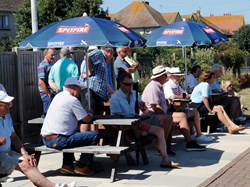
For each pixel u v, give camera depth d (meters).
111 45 8.56
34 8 16.28
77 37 8.65
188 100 11.39
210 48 31.73
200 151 10.84
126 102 9.50
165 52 29.84
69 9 27.97
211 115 13.01
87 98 10.75
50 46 8.77
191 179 8.43
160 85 10.48
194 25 13.73
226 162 9.74
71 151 8.29
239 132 13.45
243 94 26.52
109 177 8.62
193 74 14.80
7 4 49.84
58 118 8.39
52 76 11.02
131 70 12.70
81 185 8.11
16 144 7.62
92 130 9.41
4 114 7.12
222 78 28.47
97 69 11.12
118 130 8.88
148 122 10.14
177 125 10.94
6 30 49.38
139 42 9.50
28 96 12.13
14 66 11.77
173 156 10.35
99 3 28.25
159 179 8.45
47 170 9.20
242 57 34.34
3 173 6.96
